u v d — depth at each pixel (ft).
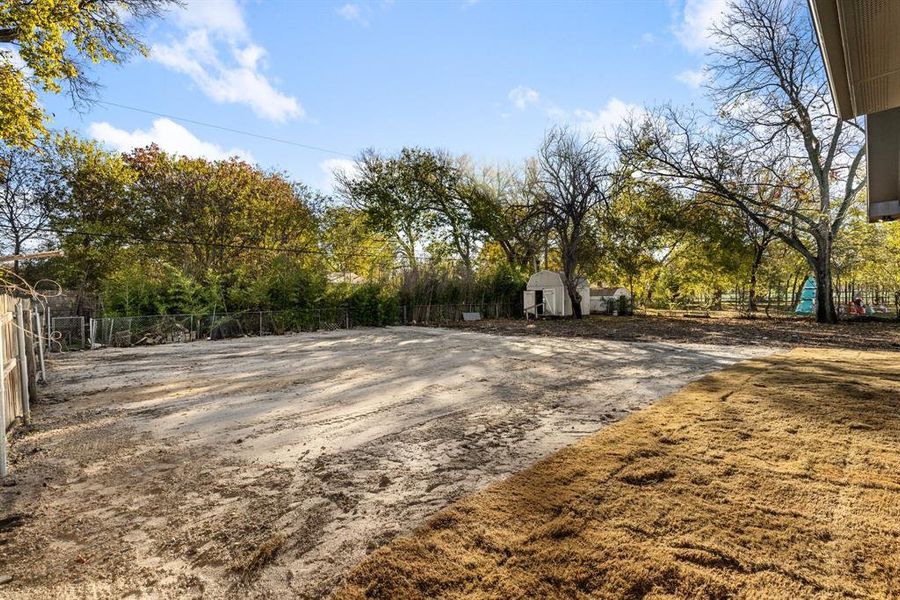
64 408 18.34
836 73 10.16
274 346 40.19
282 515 8.96
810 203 59.67
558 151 70.03
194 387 22.27
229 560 7.41
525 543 7.42
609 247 78.95
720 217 72.74
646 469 10.38
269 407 18.06
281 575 6.93
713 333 45.60
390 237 87.45
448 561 7.00
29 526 8.69
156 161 66.23
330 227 80.23
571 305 74.49
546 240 84.69
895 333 43.29
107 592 6.64
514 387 21.09
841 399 16.67
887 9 7.84
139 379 24.62
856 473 9.93
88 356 34.83
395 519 8.60
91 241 59.21
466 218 82.38
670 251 87.20
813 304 68.85
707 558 6.78
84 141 59.77
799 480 9.62
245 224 67.21
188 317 47.32
